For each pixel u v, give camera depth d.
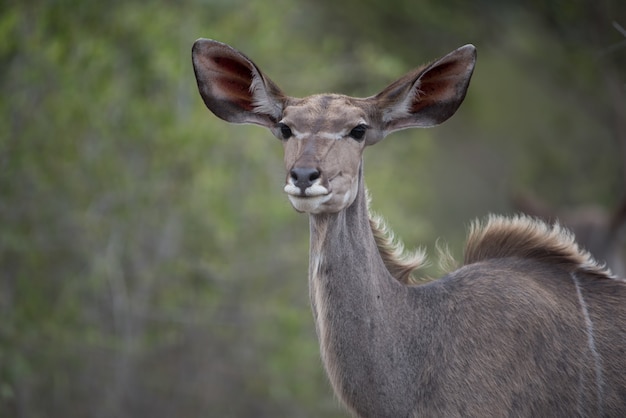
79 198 19.09
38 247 18.66
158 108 19.44
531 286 11.16
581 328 11.02
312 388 20.45
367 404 10.71
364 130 10.67
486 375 10.66
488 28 30.14
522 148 33.31
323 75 23.22
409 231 22.27
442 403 10.70
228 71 11.48
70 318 18.61
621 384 10.93
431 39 30.42
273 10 22.66
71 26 18.84
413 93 11.13
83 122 18.78
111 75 19.25
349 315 10.59
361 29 29.39
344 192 10.32
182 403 19.86
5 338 17.67
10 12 17.97
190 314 19.84
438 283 11.30
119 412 19.09
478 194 34.97
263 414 20.50
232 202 20.42
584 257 11.59
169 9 20.91
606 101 29.16
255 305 20.34
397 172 24.20
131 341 19.19
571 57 28.48
